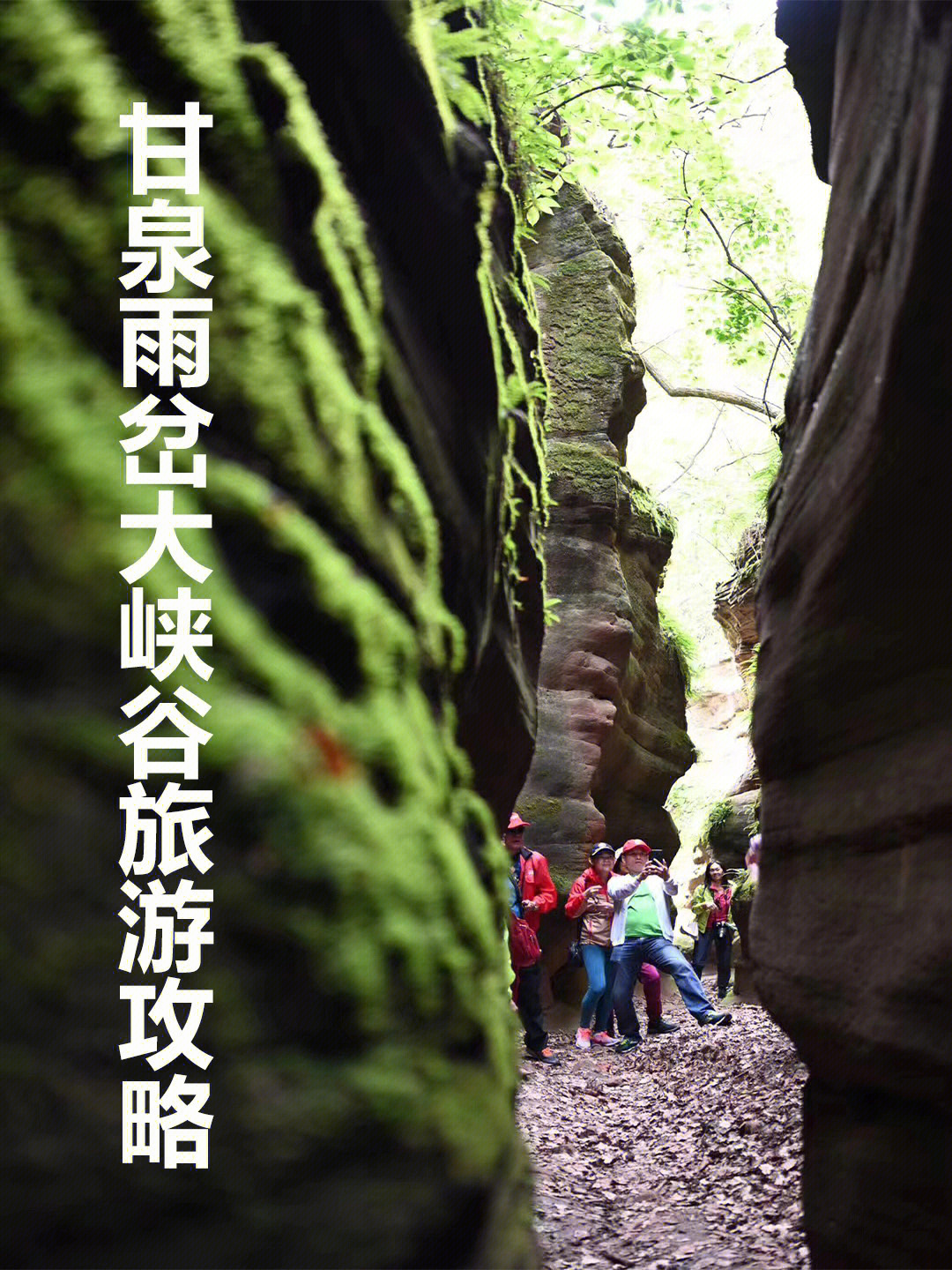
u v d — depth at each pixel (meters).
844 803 3.61
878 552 3.21
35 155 1.65
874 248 3.12
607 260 18.08
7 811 1.35
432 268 3.05
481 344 3.36
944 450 2.79
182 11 1.96
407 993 1.70
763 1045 10.03
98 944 1.38
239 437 1.84
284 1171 1.43
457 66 3.50
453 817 2.23
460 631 2.80
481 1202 1.70
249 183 2.04
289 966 1.53
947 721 3.09
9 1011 1.29
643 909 12.35
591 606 16.42
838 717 3.69
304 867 1.58
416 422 2.80
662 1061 10.96
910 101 2.71
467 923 1.96
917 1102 3.21
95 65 1.76
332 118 2.54
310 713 1.73
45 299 1.60
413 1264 1.52
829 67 4.49
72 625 1.46
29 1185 1.26
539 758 15.71
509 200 4.44
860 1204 3.41
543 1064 11.34
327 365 2.11
